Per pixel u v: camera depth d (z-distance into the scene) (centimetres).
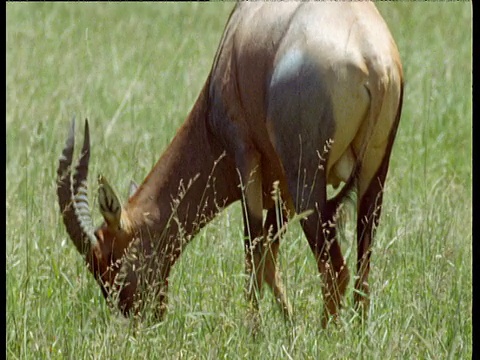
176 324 2266
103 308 2398
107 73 4459
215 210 2527
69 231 2414
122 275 2338
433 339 2141
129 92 3903
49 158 3262
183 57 4641
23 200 3011
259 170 2406
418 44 4778
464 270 2586
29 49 4675
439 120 3866
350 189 2264
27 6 5672
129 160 3241
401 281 2469
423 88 4091
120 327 2189
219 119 2417
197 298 2375
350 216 2294
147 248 2452
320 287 2409
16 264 2564
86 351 2141
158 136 3681
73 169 2412
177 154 2494
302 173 2225
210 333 2203
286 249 2525
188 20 5331
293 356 2105
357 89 2170
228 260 2567
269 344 2117
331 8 2230
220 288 2397
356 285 2305
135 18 5466
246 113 2355
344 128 2191
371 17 2252
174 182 2489
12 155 3519
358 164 2230
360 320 2253
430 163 3528
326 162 2214
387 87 2202
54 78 4353
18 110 3888
